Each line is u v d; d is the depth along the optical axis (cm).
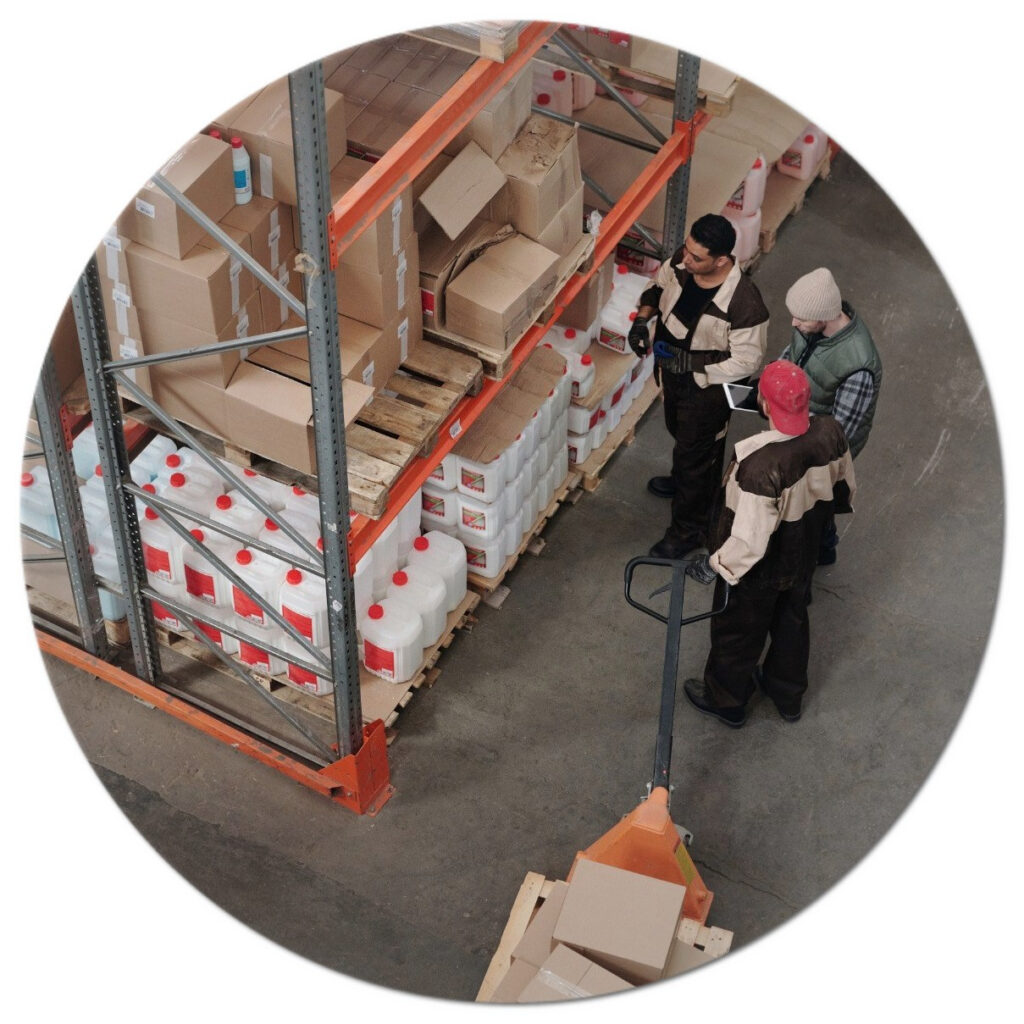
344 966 613
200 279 539
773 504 600
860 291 883
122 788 668
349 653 605
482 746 685
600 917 554
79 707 698
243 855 646
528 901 616
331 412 525
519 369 706
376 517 568
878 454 809
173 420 591
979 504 788
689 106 717
